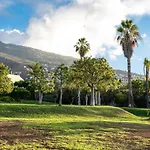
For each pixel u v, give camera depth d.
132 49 50.72
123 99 66.75
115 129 20.02
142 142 14.97
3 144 13.02
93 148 12.67
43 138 14.93
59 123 22.16
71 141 14.20
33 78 66.06
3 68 61.00
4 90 60.94
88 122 23.59
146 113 43.44
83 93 71.31
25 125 20.39
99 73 47.44
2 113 28.36
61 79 66.94
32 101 71.00
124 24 50.88
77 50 61.16
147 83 60.50
